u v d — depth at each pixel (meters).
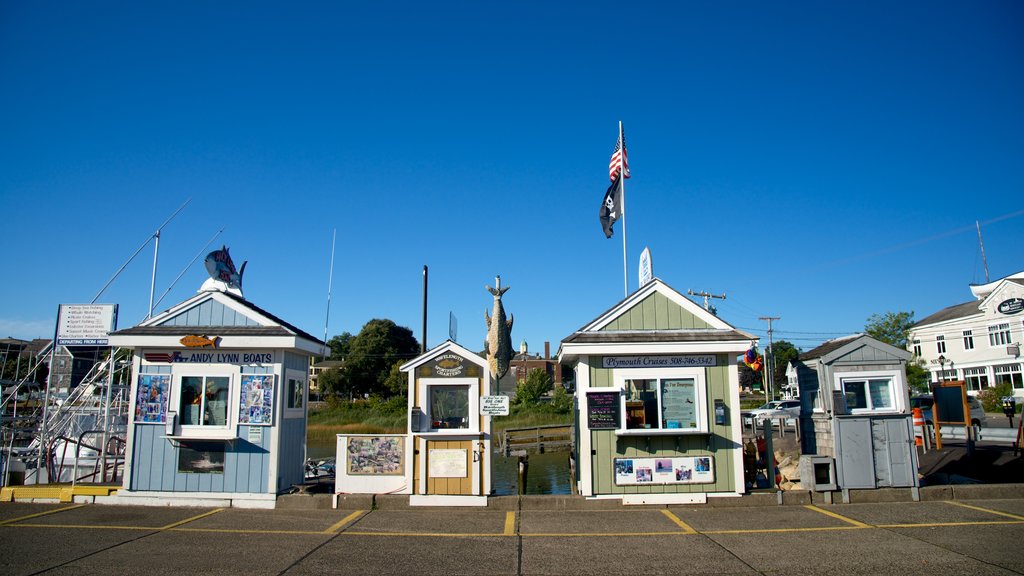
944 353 49.00
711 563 8.84
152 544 9.85
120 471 17.08
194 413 12.84
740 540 10.00
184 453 12.73
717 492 12.47
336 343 92.94
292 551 9.49
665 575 8.39
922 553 9.08
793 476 14.69
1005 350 43.88
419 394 12.68
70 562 8.87
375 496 12.44
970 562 8.62
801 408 14.47
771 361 53.50
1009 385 42.56
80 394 20.02
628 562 8.95
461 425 12.66
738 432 12.63
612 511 12.13
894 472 12.62
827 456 12.85
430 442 12.58
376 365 70.19
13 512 12.05
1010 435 17.95
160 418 12.72
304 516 11.81
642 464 12.48
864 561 8.79
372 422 50.31
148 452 12.77
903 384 12.87
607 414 12.47
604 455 12.55
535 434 34.53
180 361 12.92
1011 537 9.82
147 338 12.71
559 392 59.31
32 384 24.02
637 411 12.71
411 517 11.74
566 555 9.31
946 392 17.00
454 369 12.73
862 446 12.67
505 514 11.95
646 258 14.15
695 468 12.48
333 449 35.19
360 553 9.41
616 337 12.82
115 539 10.15
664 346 12.64
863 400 13.01
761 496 12.46
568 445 34.12
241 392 12.78
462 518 11.66
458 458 12.52
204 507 12.45
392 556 9.27
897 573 8.27
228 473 12.63
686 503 12.37
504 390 81.19
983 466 15.14
